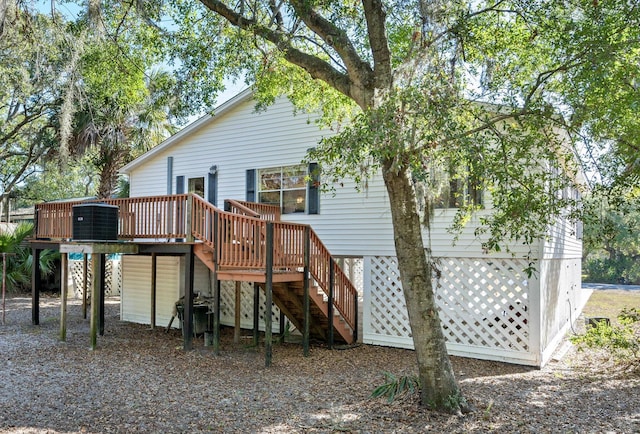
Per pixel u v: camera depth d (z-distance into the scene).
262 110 11.55
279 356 8.66
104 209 9.16
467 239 8.90
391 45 7.94
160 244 9.36
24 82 15.02
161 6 8.42
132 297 12.91
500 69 6.89
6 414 5.39
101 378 6.96
